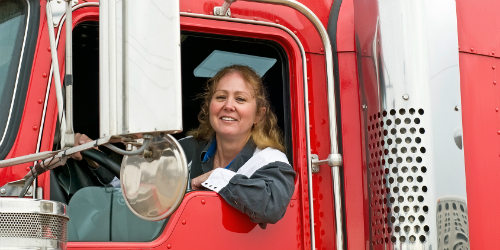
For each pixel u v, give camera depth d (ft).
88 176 7.75
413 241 6.88
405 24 7.30
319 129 7.64
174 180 5.42
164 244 6.73
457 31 8.06
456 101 7.29
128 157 5.93
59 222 4.94
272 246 7.14
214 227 6.93
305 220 7.30
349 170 7.54
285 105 7.89
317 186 7.51
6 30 6.91
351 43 7.95
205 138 8.66
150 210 5.67
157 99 4.87
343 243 7.36
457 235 6.95
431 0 7.43
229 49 8.36
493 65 8.28
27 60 6.66
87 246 6.50
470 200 7.66
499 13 8.54
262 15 7.72
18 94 6.56
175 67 4.87
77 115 9.02
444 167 7.05
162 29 4.96
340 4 8.16
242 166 7.67
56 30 6.79
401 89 7.16
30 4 6.86
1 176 6.20
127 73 4.96
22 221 4.65
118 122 4.97
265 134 8.01
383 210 7.06
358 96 7.79
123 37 5.05
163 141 5.55
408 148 7.04
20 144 6.38
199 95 9.20
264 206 6.84
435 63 7.26
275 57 8.33
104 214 6.91
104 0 5.29
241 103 7.91
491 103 8.13
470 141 7.83
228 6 7.13
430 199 6.94
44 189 6.34
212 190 7.05
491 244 7.65
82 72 8.75
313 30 7.91
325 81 7.80
